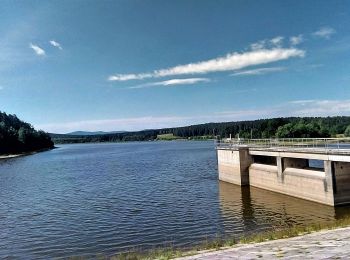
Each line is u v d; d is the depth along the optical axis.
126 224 42.34
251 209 47.97
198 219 43.44
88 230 40.53
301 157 52.19
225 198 56.47
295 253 18.91
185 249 28.97
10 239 38.25
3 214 50.69
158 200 56.72
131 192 65.50
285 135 132.25
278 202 51.53
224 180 74.38
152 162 129.25
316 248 19.62
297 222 40.09
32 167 127.00
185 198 57.59
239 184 67.94
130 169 107.44
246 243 25.84
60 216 48.28
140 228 40.31
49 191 70.50
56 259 31.53
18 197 64.62
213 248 25.30
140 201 56.50
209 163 116.06
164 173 92.69
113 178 87.00
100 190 69.31
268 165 63.00
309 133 131.50
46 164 139.38
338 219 39.28
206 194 60.59
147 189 68.06
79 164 134.50
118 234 38.31
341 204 46.19
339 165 46.31
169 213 47.25
